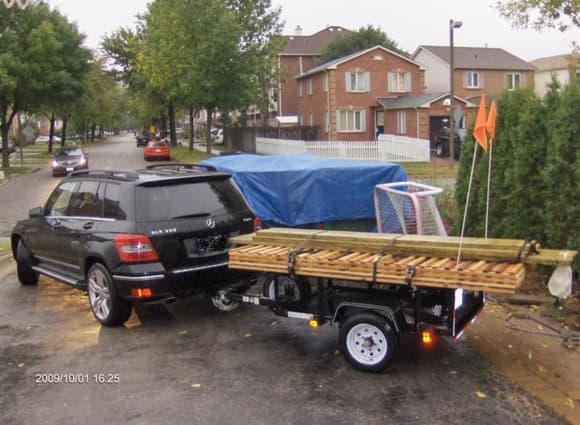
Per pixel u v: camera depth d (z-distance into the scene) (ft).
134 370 19.31
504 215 27.43
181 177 23.62
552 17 48.52
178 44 126.52
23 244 30.55
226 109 137.69
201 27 123.54
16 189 92.02
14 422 15.98
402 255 18.66
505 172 26.76
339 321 19.30
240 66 127.13
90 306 25.11
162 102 194.59
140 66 164.66
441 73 174.81
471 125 29.40
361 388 17.35
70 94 134.21
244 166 31.65
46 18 131.44
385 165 31.40
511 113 27.14
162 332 23.09
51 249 27.27
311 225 30.35
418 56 187.83
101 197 24.38
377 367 18.25
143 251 22.13
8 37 120.98
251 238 21.74
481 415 15.44
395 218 29.32
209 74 126.72
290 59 189.16
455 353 19.90
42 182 101.30
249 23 129.39
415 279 17.15
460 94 172.65
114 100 334.85
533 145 25.62
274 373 18.69
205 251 23.38
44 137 337.11
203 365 19.56
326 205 30.32
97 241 23.44
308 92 166.20
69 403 17.03
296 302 20.72
